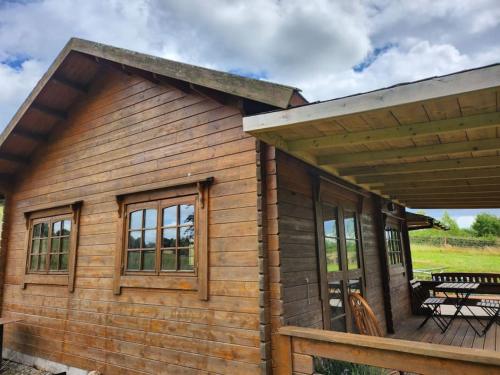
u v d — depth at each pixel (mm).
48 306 4742
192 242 3426
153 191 3865
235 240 3139
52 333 4586
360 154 3303
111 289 4027
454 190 5324
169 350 3396
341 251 4133
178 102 3902
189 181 3520
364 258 4801
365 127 2592
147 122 4156
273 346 2760
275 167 3031
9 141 5188
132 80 4449
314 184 3684
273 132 2723
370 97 2092
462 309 7547
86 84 4949
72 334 4336
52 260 4875
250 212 3098
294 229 3217
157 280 3596
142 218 3926
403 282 6770
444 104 2139
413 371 2141
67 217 4805
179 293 3436
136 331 3701
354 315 3672
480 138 2840
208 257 3275
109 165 4445
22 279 5207
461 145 2916
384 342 2234
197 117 3695
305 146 2885
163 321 3502
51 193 5121
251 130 2518
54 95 4867
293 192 3305
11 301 5316
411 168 3727
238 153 3295
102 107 4727
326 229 3857
